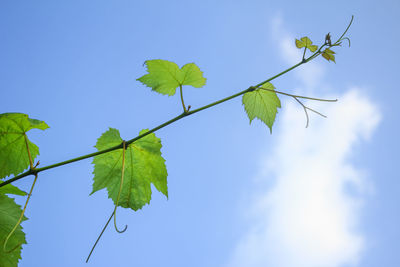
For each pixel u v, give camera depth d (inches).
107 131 39.1
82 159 37.2
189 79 39.0
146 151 39.3
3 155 37.9
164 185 39.6
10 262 36.4
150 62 38.7
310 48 38.6
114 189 39.3
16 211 37.1
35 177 36.6
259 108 40.5
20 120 37.8
